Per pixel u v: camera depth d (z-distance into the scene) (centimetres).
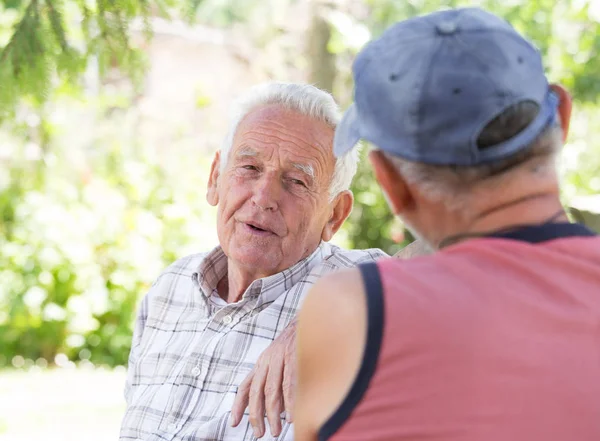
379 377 112
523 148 120
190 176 720
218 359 227
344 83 839
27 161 631
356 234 788
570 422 108
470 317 112
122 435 234
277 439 209
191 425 221
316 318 119
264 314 231
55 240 653
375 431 112
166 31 1095
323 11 800
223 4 1216
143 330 256
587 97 693
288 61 976
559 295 114
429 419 110
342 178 243
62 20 337
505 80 118
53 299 660
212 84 1124
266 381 190
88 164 718
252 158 235
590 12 642
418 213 128
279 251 235
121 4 341
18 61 332
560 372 109
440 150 119
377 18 859
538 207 121
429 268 118
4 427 506
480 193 121
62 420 527
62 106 679
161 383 236
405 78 120
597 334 112
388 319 113
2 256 654
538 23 694
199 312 245
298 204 235
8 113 345
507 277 116
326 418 116
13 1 401
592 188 747
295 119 235
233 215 237
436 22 123
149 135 903
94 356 673
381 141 124
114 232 671
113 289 675
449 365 110
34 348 664
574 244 119
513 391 109
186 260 260
